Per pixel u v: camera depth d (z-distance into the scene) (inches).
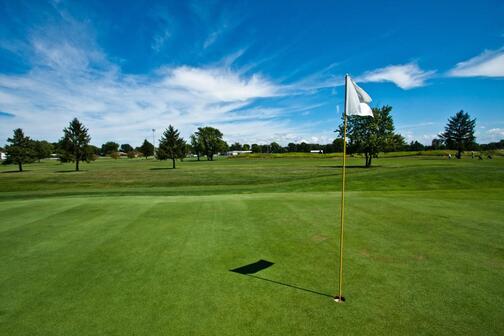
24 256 272.2
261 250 279.7
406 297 186.1
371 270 228.8
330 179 1015.0
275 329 155.1
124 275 228.1
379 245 285.7
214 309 176.6
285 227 357.1
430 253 262.5
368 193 657.6
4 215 447.2
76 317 170.6
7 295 199.0
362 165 1877.5
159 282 215.0
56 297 195.2
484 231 326.6
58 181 1223.5
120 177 1381.6
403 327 154.5
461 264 237.1
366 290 196.7
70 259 263.6
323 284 207.0
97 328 159.2
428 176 1005.2
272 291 198.1
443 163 1724.9
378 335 148.2
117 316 170.6
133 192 811.4
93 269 240.8
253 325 159.2
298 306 177.9
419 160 2289.6
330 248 281.3
